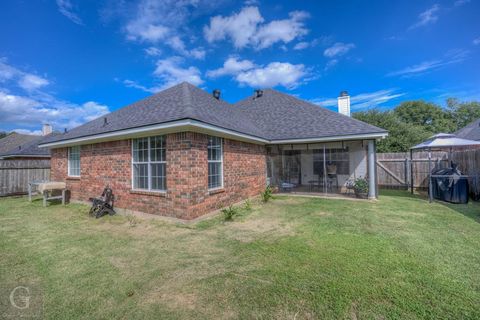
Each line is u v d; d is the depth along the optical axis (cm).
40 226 657
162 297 310
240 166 959
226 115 979
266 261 409
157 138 741
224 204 832
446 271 360
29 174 1321
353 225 618
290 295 306
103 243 515
